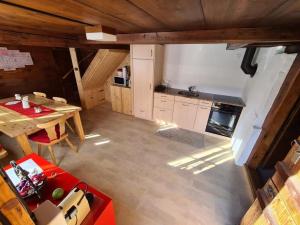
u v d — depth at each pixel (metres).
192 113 3.43
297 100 1.75
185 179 2.26
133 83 3.83
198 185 2.17
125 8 0.91
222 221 1.72
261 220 1.18
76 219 0.93
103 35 1.57
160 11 0.97
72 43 2.74
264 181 2.12
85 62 5.04
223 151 2.91
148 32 2.09
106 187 2.10
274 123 1.97
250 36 1.55
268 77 2.21
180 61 3.65
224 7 0.86
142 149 2.91
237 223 1.70
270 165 2.28
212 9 0.91
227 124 3.17
